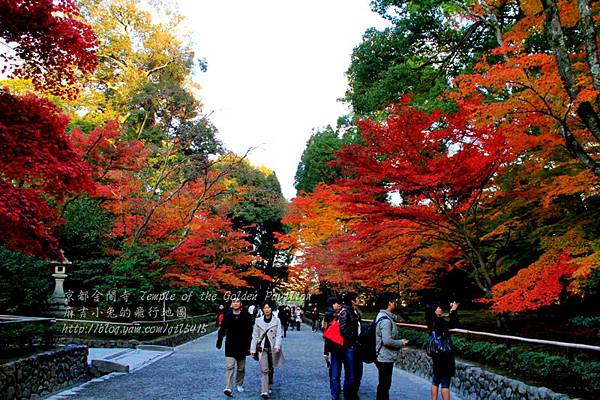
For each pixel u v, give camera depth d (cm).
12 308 1328
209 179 2172
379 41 1580
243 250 3494
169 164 2373
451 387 873
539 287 748
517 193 996
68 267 1897
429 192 972
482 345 874
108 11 3123
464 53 1565
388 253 1179
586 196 944
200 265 2061
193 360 1223
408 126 915
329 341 695
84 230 1898
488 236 1059
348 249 1753
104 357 1177
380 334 590
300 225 2523
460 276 1703
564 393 566
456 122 895
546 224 1088
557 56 709
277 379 924
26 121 696
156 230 1941
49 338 834
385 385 584
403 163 963
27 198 695
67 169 703
